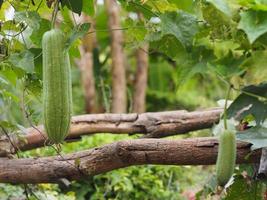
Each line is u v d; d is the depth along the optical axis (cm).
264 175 252
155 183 467
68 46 215
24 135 323
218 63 209
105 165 263
